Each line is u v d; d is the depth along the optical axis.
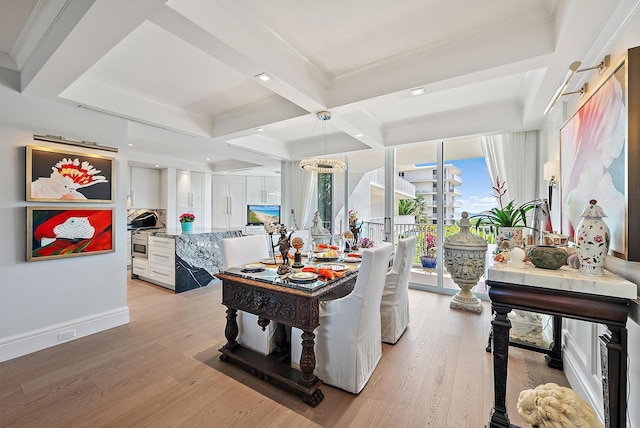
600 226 1.42
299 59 2.35
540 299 1.45
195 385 2.05
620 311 1.28
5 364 2.29
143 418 1.72
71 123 2.73
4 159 2.37
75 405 1.83
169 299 3.99
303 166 3.52
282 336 2.45
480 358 2.43
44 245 2.55
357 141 4.76
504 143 3.68
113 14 1.51
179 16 1.56
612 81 1.45
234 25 1.83
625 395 1.26
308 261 2.94
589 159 1.76
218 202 7.64
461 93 3.09
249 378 2.14
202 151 5.09
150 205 6.82
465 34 2.07
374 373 2.21
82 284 2.81
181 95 3.11
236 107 3.46
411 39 2.13
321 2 1.75
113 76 2.68
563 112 2.53
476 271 3.43
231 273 2.37
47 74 2.12
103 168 2.91
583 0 1.42
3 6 1.80
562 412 1.08
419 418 1.74
